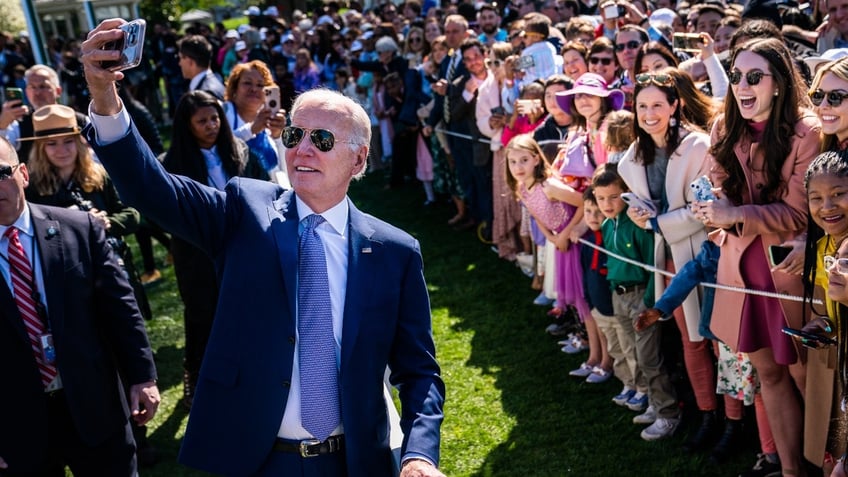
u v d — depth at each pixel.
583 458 4.27
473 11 10.99
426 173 9.56
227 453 2.45
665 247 4.14
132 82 16.94
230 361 2.46
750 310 3.53
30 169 4.80
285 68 12.87
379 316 2.54
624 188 4.28
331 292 2.55
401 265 2.63
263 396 2.44
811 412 3.34
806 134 3.32
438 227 8.80
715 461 4.04
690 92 4.04
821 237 3.11
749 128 3.49
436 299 6.78
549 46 6.81
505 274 7.15
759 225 3.36
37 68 6.32
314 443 2.47
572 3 9.18
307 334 2.49
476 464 4.37
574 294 5.08
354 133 2.51
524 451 4.43
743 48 3.39
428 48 10.56
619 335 4.52
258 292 2.46
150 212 2.37
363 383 2.50
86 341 3.23
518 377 5.27
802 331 3.08
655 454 4.21
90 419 3.21
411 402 2.57
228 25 33.34
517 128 6.57
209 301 4.91
